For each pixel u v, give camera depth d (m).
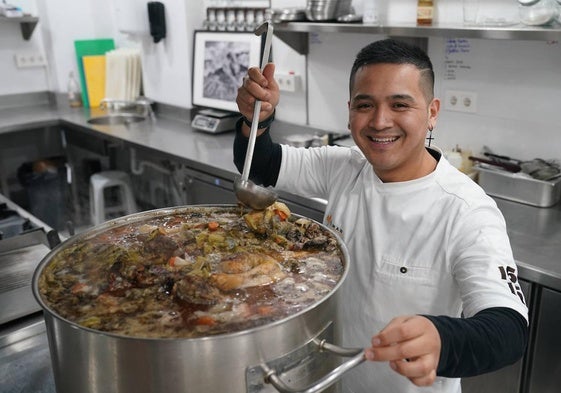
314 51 2.82
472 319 0.81
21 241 1.52
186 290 0.83
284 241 1.05
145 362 0.70
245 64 3.10
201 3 3.39
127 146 3.18
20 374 1.11
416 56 1.03
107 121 3.84
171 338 0.73
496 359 0.79
